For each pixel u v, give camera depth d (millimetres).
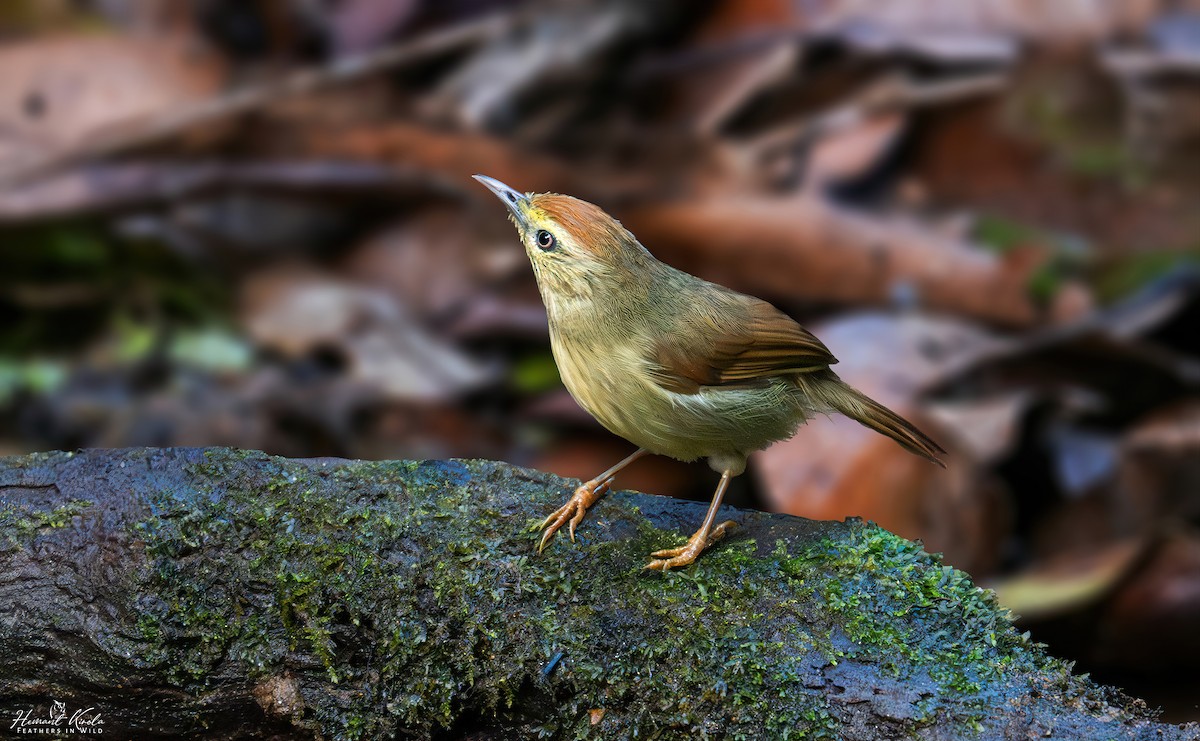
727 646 6195
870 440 10602
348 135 14219
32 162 13703
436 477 6977
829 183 14766
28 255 13602
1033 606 9883
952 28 16109
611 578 6535
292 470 6883
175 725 6477
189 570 6508
